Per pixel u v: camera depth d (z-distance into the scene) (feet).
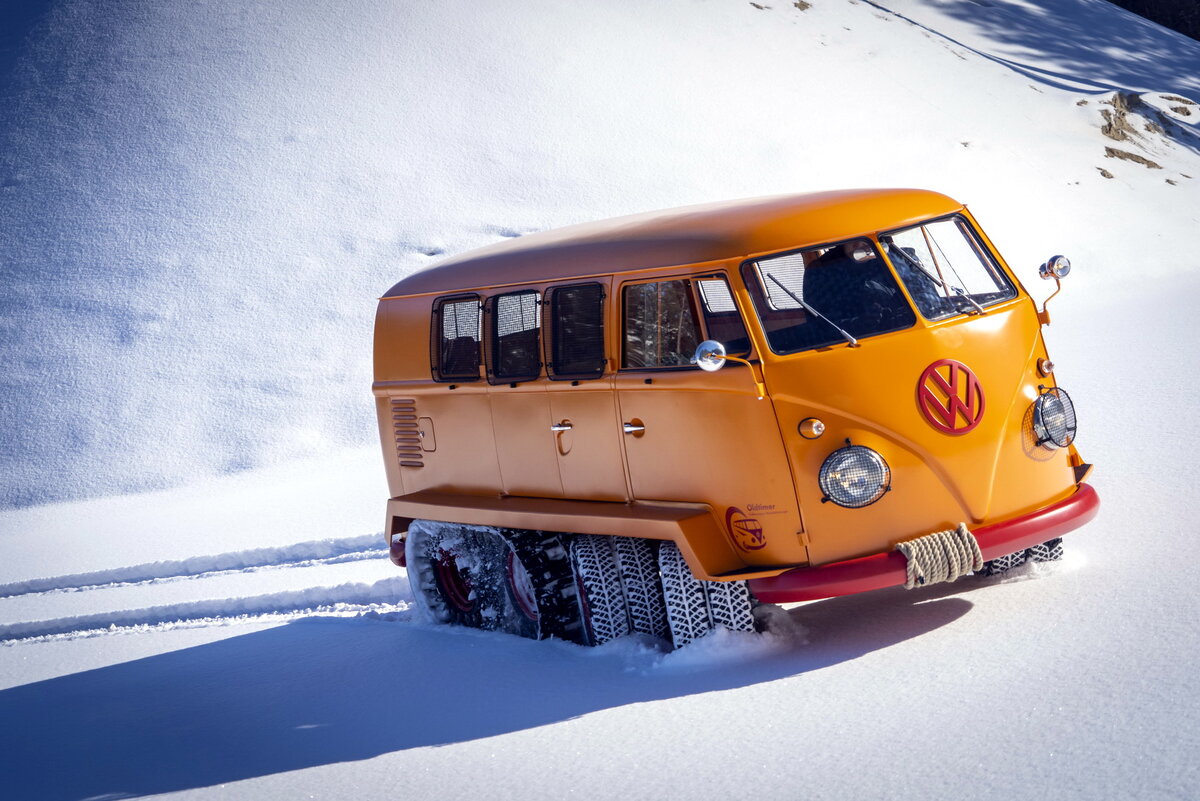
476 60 103.04
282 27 104.22
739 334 20.79
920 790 14.64
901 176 100.73
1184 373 45.85
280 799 18.47
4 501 65.41
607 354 23.13
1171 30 179.93
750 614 21.70
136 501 62.64
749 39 119.75
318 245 81.66
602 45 109.50
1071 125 122.01
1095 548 24.49
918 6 151.43
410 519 30.01
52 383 72.84
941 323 20.89
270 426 68.33
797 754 16.52
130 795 20.01
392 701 22.98
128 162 90.02
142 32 103.71
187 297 77.97
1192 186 115.85
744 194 92.73
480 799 16.99
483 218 85.15
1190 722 15.05
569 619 25.41
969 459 20.59
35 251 83.30
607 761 17.52
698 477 21.65
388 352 29.96
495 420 26.27
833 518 20.34
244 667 27.99
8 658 33.58
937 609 22.26
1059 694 16.85
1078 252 94.53
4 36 108.37
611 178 91.35
